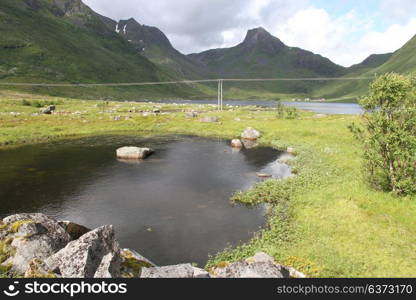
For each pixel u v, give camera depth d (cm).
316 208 2022
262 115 9288
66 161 3928
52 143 5303
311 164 3409
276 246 1566
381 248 1391
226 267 1168
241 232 1889
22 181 3028
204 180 3089
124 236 1853
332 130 5466
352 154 3659
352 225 1661
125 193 2684
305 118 7912
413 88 1892
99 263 1040
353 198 2050
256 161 3938
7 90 16962
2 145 4978
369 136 2011
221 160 4019
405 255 1320
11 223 1209
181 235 1856
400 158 1900
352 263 1280
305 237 1625
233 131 6525
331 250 1413
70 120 7825
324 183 2588
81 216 2170
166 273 1014
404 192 1964
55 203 2430
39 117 8012
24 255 1081
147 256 1612
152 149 4781
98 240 1077
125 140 5703
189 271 1044
